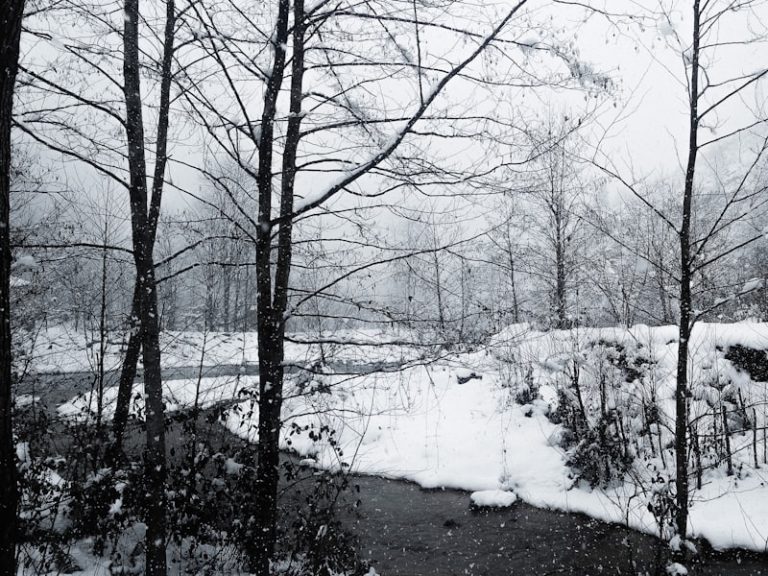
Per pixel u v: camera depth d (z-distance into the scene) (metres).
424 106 3.12
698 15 3.91
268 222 4.16
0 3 2.42
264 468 4.41
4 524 2.49
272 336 4.47
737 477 6.96
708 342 8.30
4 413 2.51
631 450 7.97
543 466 8.78
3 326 2.54
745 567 5.58
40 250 5.65
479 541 6.77
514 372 10.70
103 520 5.23
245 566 4.96
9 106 2.56
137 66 4.36
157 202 5.90
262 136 4.23
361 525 7.37
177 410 5.87
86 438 5.82
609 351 8.47
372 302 4.34
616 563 5.91
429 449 10.04
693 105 4.05
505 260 4.82
